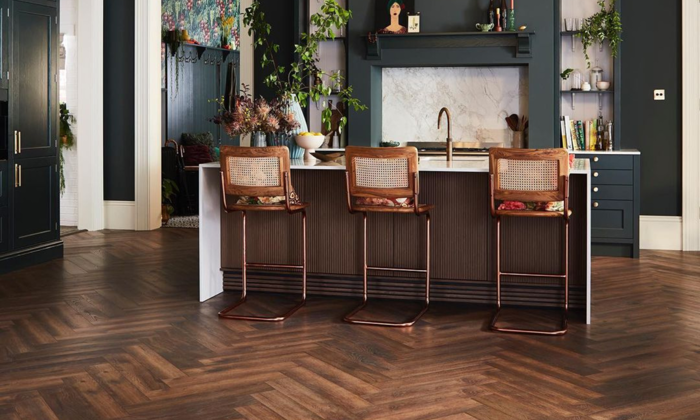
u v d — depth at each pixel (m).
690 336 4.48
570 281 5.06
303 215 5.27
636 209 7.22
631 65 7.71
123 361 4.03
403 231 5.30
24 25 6.61
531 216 4.68
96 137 8.90
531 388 3.60
